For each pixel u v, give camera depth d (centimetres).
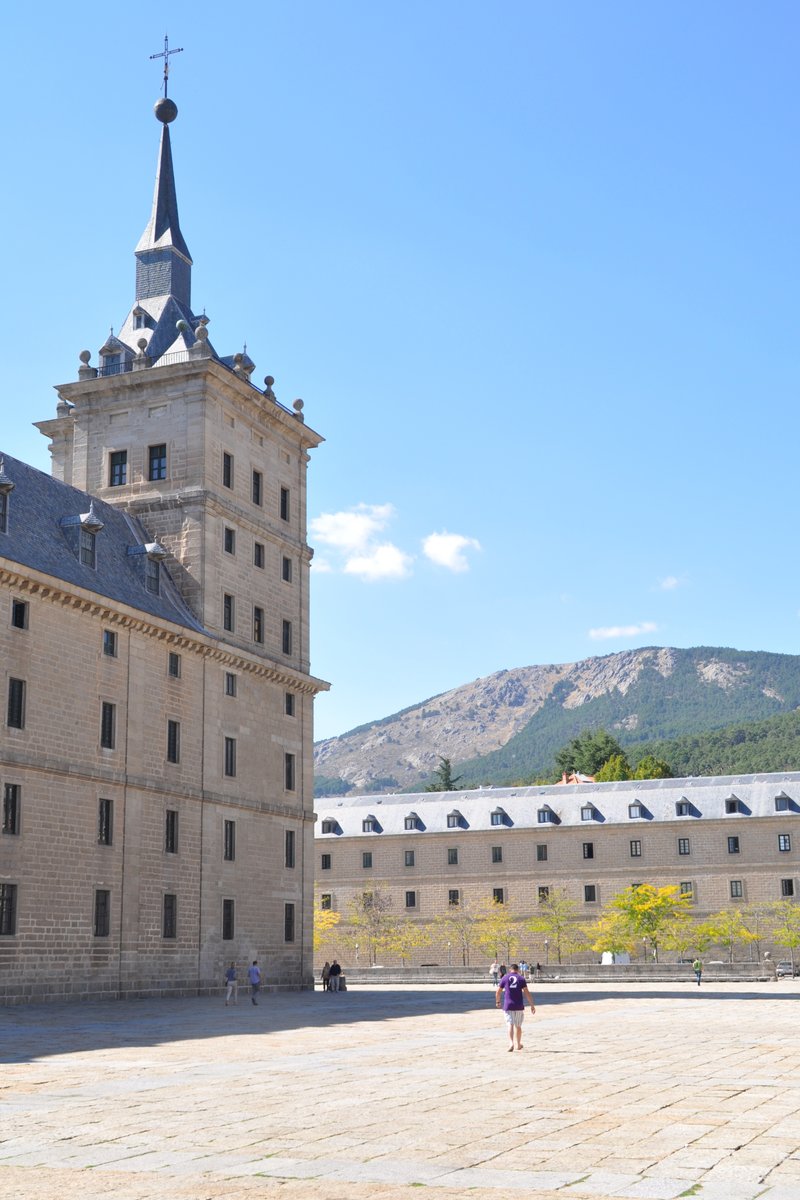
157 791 5691
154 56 7781
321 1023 4044
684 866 11769
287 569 7119
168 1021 4059
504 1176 1348
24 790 4909
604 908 11856
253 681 6594
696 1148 1521
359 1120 1781
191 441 6381
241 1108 1916
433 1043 3241
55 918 5006
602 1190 1270
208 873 6006
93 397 6650
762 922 11406
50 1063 2678
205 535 6272
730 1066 2575
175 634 5869
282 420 7075
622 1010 4984
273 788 6681
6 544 5038
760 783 12012
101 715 5394
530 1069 2527
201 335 6525
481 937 11819
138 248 7469
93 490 6556
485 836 12306
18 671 4938
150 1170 1398
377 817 12788
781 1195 1248
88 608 5331
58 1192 1272
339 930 12425
